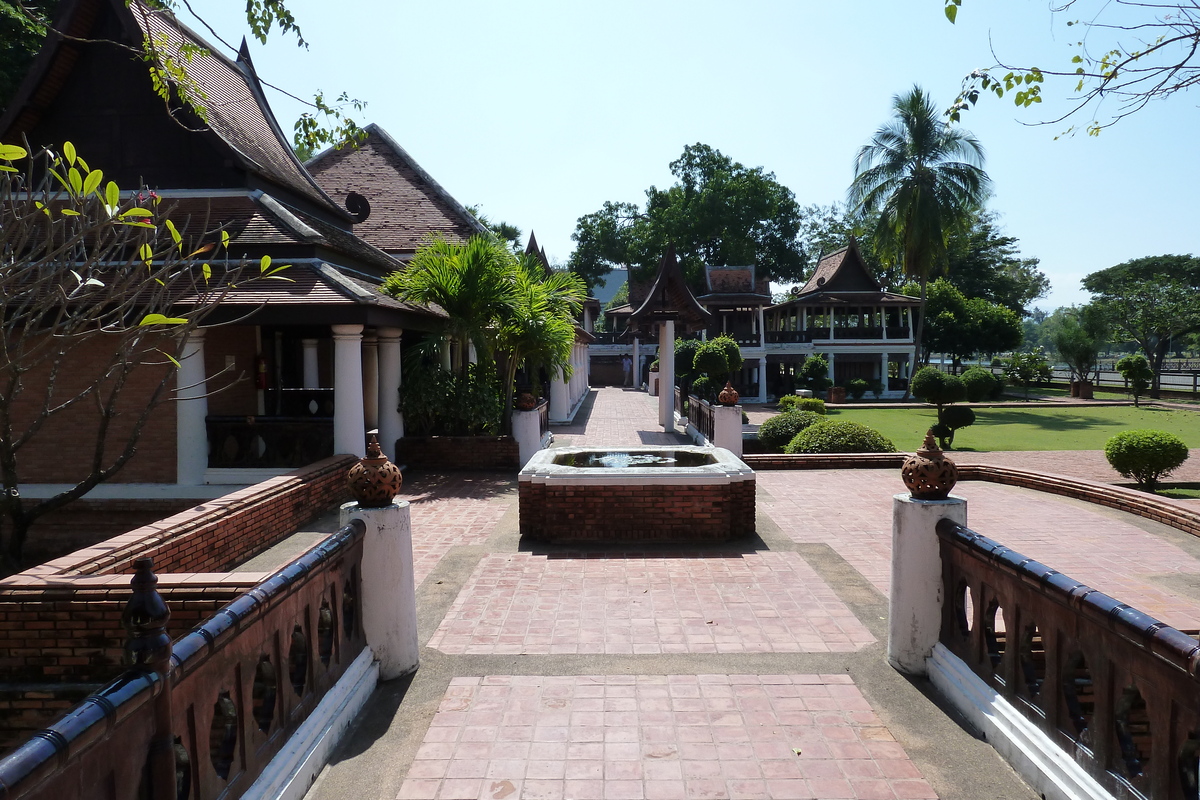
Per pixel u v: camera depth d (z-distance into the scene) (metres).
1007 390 46.41
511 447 12.53
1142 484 13.18
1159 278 48.69
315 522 8.76
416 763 3.63
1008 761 3.59
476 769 3.57
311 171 20.34
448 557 7.18
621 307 50.75
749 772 3.53
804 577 6.51
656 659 4.80
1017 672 3.65
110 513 10.12
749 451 16.89
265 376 13.55
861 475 11.92
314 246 10.88
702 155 51.41
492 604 5.86
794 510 9.30
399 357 12.67
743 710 4.13
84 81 11.39
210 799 2.76
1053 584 3.25
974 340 43.28
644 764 3.60
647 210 51.97
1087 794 3.00
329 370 17.17
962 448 20.50
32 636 5.05
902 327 40.06
